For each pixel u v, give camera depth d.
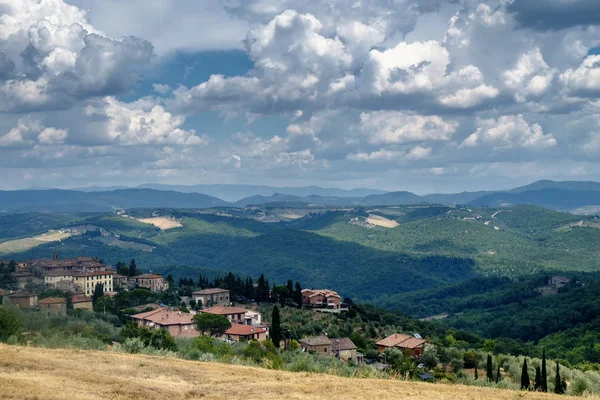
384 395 42.81
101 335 89.31
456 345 188.62
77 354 53.56
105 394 38.66
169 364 52.88
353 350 144.50
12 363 45.62
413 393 44.34
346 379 50.12
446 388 47.97
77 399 35.94
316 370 63.91
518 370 121.06
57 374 43.41
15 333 67.75
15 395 35.38
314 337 145.00
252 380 47.41
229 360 66.19
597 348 198.75
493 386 82.62
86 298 176.12
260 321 181.25
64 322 88.56
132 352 63.91
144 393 40.25
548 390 91.62
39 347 59.84
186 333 137.88
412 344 146.88
